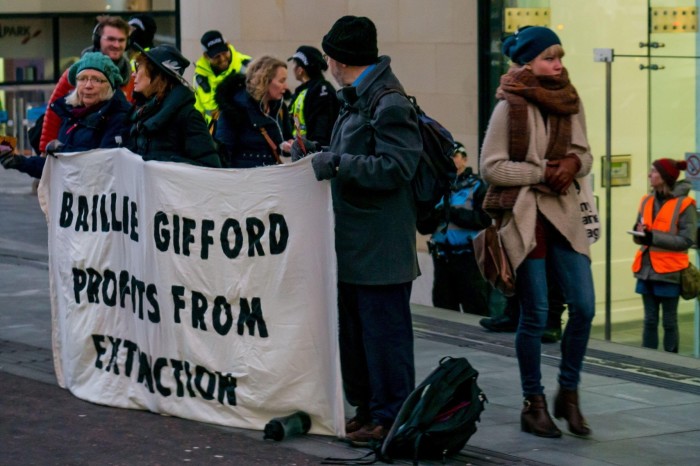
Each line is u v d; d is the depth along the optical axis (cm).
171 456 706
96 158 831
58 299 875
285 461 694
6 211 1814
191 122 815
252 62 1034
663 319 1020
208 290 761
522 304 742
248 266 742
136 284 805
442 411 691
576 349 742
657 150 1056
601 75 1096
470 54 1190
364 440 719
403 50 1251
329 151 722
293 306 731
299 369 734
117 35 1055
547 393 851
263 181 732
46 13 2192
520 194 723
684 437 747
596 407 819
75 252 849
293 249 726
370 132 708
